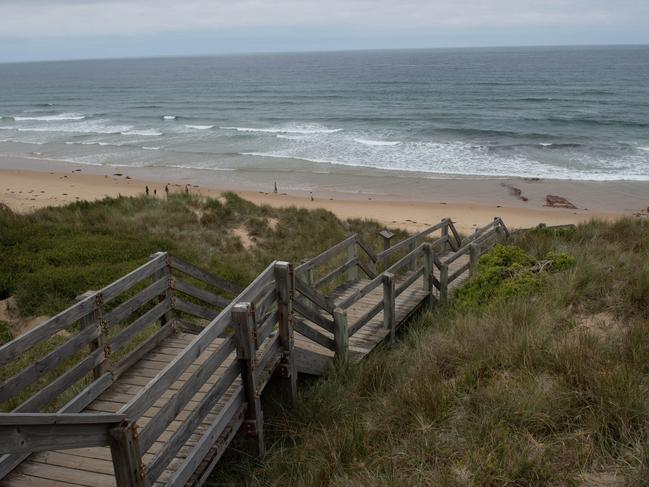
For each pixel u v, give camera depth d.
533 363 4.77
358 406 4.91
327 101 81.38
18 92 122.25
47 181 34.19
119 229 14.30
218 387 4.00
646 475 3.28
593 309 6.37
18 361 6.75
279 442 4.62
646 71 128.00
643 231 12.13
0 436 2.18
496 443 3.79
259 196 30.78
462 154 40.78
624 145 42.03
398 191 31.80
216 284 6.67
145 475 3.06
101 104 88.38
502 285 7.50
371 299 8.40
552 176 33.94
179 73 184.25
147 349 5.56
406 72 146.12
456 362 5.29
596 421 3.78
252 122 60.66
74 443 2.59
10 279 9.80
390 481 3.52
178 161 41.22
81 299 4.63
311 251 14.40
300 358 5.28
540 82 102.25
